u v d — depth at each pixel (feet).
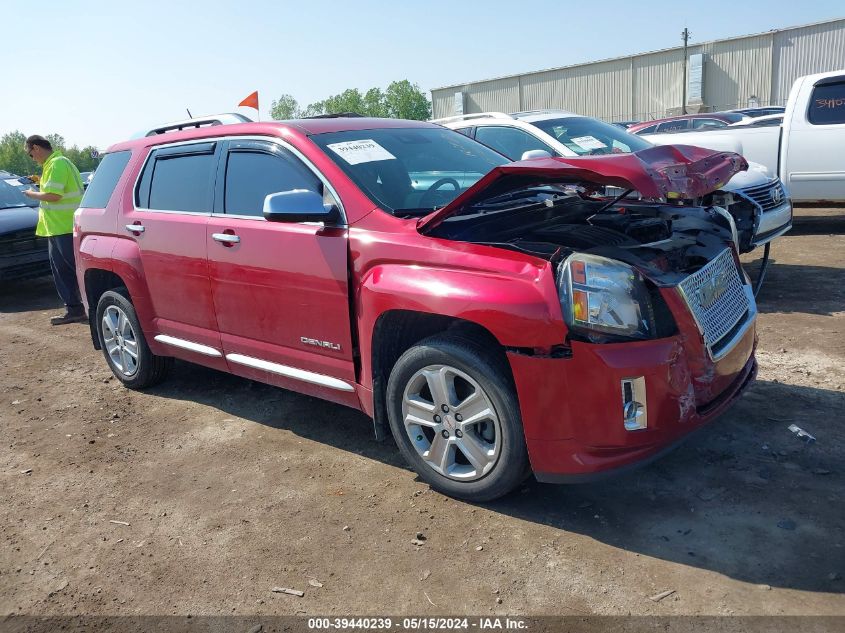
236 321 14.02
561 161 10.07
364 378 11.94
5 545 11.09
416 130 14.94
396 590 9.25
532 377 9.63
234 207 13.92
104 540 11.02
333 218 11.87
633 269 9.79
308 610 9.02
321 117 15.24
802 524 9.84
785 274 24.25
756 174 22.47
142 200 16.25
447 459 11.17
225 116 19.52
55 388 18.57
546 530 10.25
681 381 9.70
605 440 9.49
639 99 154.20
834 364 15.55
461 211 10.94
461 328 10.85
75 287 26.22
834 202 31.45
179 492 12.34
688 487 11.03
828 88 29.30
